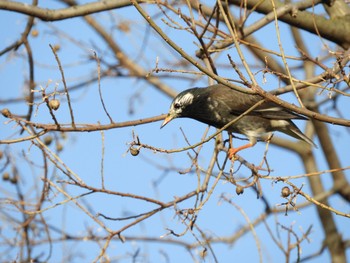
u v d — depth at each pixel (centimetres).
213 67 1166
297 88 1086
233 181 1065
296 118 1318
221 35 1187
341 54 1030
